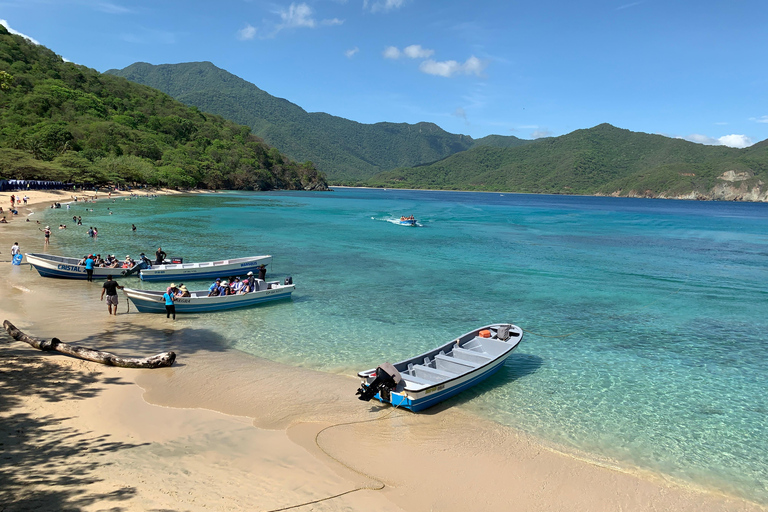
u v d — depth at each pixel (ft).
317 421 38.91
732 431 40.75
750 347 63.82
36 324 60.59
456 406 43.68
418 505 28.55
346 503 27.86
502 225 257.55
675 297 92.27
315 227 212.43
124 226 180.45
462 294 90.79
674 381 51.70
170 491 27.09
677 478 33.40
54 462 29.22
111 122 573.33
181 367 48.91
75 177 342.85
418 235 194.18
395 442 36.27
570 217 341.00
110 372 45.85
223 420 37.81
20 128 447.83
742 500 31.22
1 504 24.26
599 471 33.76
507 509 28.84
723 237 216.54
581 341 65.26
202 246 140.15
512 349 51.72
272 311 74.69
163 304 69.41
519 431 39.29
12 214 193.88
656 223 300.40
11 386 40.16
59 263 88.63
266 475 30.14
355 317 72.69
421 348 59.21
